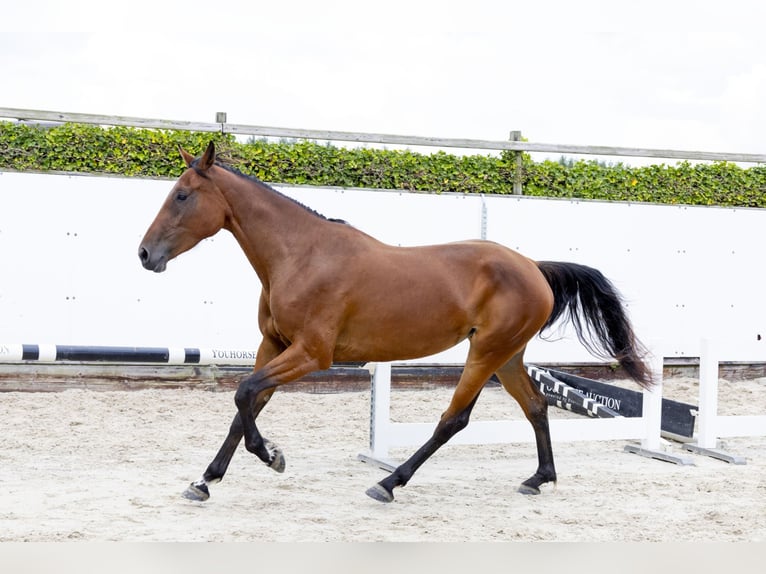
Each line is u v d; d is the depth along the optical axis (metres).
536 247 9.66
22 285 8.32
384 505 5.14
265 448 4.87
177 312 8.80
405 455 6.83
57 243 8.42
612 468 6.46
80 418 7.33
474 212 9.50
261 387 4.81
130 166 8.78
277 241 4.97
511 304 5.17
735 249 10.29
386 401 6.32
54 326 8.42
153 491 5.20
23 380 8.24
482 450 7.11
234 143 9.00
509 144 9.59
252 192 5.01
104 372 8.47
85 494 5.04
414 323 5.01
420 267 5.08
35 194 8.34
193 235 4.91
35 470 5.61
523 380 5.65
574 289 5.78
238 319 8.99
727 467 6.56
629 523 4.88
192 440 6.79
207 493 4.97
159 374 8.62
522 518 4.95
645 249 9.98
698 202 10.43
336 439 7.16
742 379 10.33
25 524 4.36
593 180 10.08
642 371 5.83
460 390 5.24
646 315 9.99
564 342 9.70
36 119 8.40
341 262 4.93
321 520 4.71
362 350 5.04
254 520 4.66
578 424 6.71
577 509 5.19
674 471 6.37
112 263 8.59
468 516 4.95
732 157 10.24
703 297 10.18
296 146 9.20
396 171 9.48
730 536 4.64
